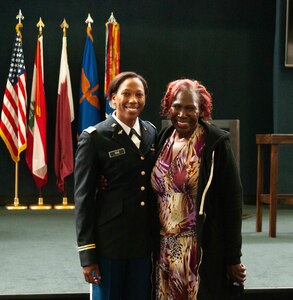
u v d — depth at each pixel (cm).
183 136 223
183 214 218
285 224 545
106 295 221
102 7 670
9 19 659
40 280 330
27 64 660
